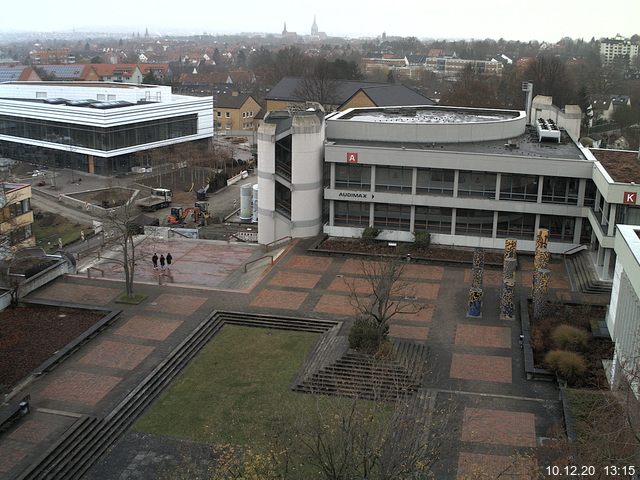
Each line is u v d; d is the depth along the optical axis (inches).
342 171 2955.2
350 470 1211.2
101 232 3353.8
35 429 1601.9
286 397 1766.7
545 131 3161.9
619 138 6013.8
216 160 5206.7
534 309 2175.2
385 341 1962.4
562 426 1601.9
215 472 1390.3
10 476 1432.1
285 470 1289.4
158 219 3614.7
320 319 2187.5
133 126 5009.8
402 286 2250.2
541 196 2770.7
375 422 1478.8
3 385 1775.3
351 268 2662.4
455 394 1766.7
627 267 1692.9
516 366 1910.7
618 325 1774.1
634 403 1339.8
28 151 5339.6
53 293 2402.8
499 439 1572.3
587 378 1795.0
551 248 2797.7
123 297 2347.4
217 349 2032.5
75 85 6018.7
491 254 2815.0
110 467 1510.8
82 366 1895.9
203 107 5605.3
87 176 4913.9
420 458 1216.2
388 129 3075.8
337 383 1790.1
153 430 1638.8
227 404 1740.9
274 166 2947.8
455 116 3558.1
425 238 2849.4
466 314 2246.6
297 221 2974.9
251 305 2301.9
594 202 2728.8
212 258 2834.6
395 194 2891.2
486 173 2819.9
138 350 1989.4
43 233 3649.1
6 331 2094.0
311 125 2871.6
